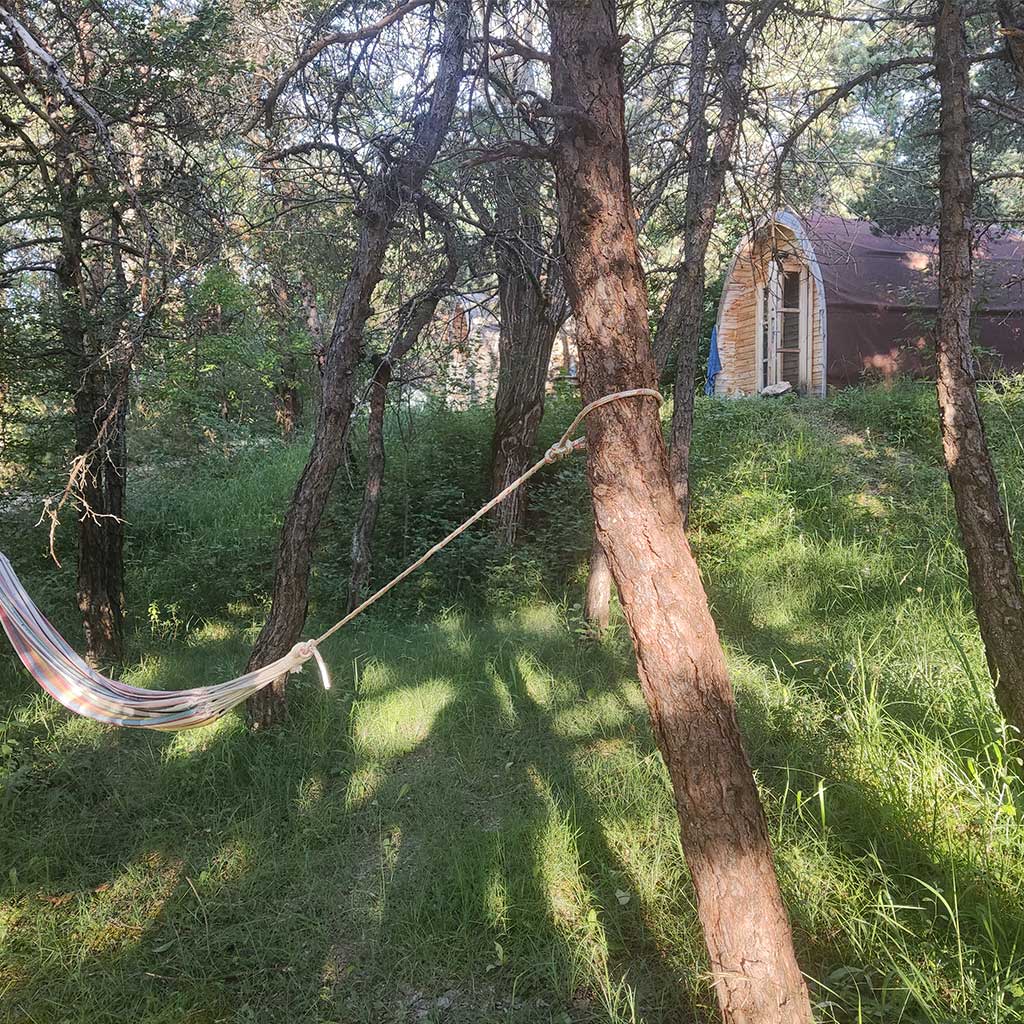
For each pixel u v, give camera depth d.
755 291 15.30
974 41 6.90
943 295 3.90
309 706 5.74
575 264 2.58
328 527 9.99
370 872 3.98
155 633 7.77
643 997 3.10
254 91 6.55
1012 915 3.13
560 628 7.39
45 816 4.52
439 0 5.54
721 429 11.21
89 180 6.30
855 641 5.86
